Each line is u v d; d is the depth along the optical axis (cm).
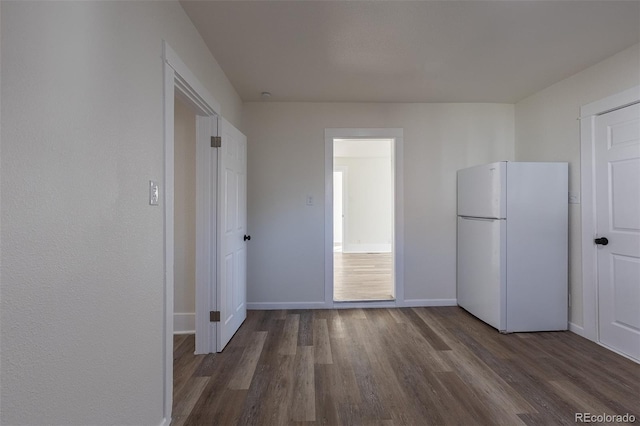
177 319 299
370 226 784
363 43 234
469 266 343
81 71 102
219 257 253
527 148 350
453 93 337
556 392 197
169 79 165
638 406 183
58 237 93
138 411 138
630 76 240
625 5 189
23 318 82
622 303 247
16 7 79
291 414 177
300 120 363
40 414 87
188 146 297
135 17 134
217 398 191
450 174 370
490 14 199
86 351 105
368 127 365
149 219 147
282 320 327
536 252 293
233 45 234
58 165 92
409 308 365
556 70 280
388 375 217
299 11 194
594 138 270
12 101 78
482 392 197
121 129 124
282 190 364
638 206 236
